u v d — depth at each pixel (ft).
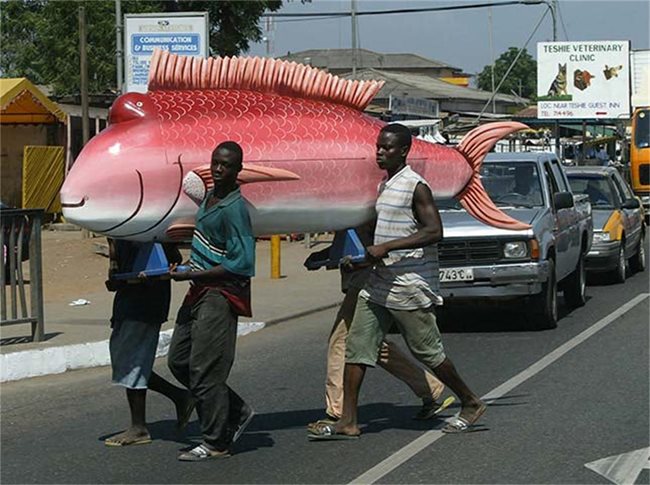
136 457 23.36
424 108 110.22
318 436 24.22
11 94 80.53
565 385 30.30
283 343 39.78
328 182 22.61
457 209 41.27
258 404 28.89
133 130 21.40
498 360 34.47
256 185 22.02
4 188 90.79
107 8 127.03
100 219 21.24
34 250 35.47
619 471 21.68
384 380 31.71
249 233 21.70
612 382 30.60
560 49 139.03
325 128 22.67
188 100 21.99
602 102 138.51
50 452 24.09
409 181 22.72
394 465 22.25
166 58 22.07
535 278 38.86
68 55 127.24
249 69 22.54
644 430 24.97
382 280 23.11
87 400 29.96
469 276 39.01
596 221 55.42
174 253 23.79
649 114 109.09
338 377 24.85
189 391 23.94
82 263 62.49
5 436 25.81
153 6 119.96
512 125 24.91
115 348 23.84
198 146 21.57
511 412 26.96
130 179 21.16
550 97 139.54
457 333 40.50
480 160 24.86
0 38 152.87
